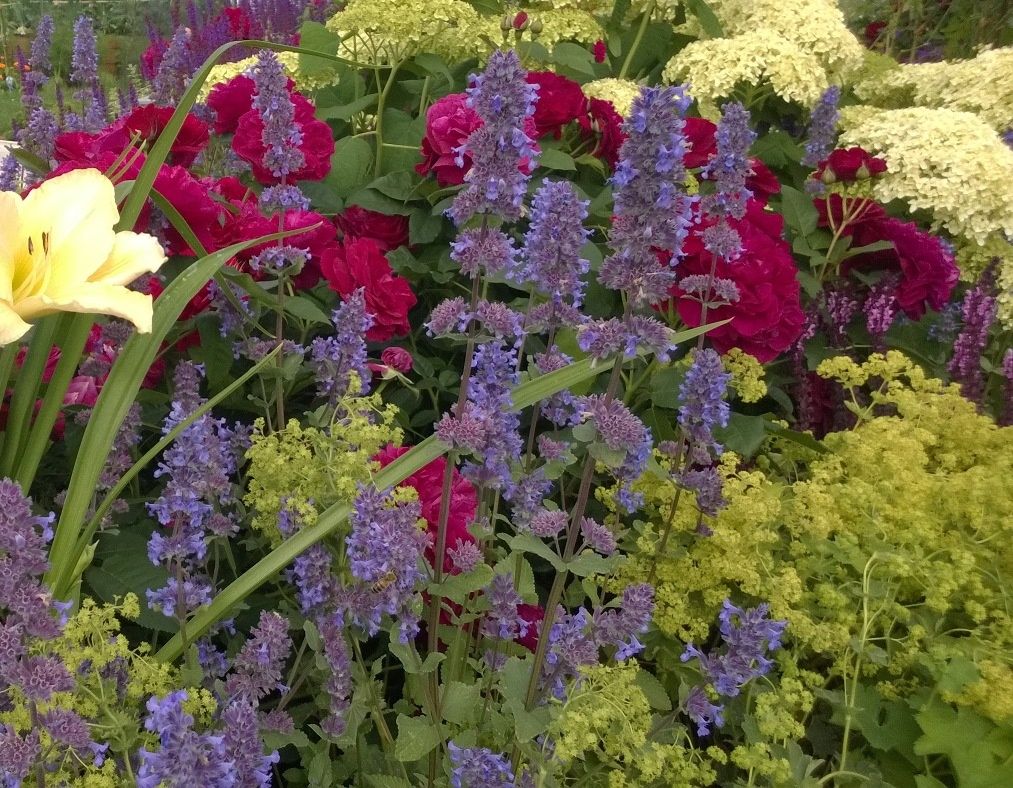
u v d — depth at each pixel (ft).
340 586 4.67
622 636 4.54
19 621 3.28
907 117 10.57
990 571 6.23
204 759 2.94
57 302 3.76
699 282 6.80
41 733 3.43
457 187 7.86
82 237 3.93
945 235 11.24
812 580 6.40
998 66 12.43
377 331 7.02
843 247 9.13
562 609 5.24
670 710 5.83
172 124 5.19
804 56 11.23
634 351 4.11
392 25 8.66
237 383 4.86
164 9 33.06
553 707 4.43
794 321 7.59
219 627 5.17
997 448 7.02
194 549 4.63
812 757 5.52
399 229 8.45
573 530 4.33
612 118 8.78
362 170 9.34
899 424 6.85
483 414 4.60
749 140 6.39
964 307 8.80
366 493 4.21
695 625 5.80
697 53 11.43
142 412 6.75
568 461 5.51
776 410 9.14
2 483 3.22
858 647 5.37
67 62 29.22
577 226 4.97
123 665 4.24
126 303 3.84
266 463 5.06
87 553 4.95
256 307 6.89
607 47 12.20
